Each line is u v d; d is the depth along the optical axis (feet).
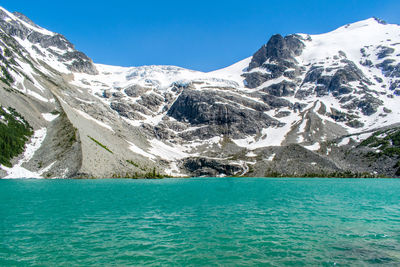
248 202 220.64
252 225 138.62
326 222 145.48
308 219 152.97
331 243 108.58
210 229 130.31
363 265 86.84
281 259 91.97
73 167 449.06
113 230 128.47
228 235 119.96
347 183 444.96
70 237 116.78
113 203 210.59
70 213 168.55
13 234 120.88
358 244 107.45
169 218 155.84
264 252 98.78
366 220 150.51
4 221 145.38
